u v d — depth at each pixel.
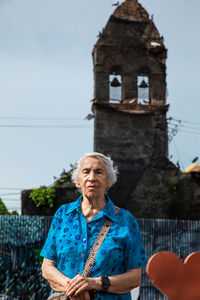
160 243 11.23
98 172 2.99
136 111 16.03
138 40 16.89
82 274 2.68
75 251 2.76
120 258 2.77
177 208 14.62
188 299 2.14
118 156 15.59
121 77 16.88
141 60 16.80
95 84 16.30
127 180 14.82
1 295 10.53
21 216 11.11
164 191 14.77
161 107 16.14
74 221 2.90
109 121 15.91
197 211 14.62
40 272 10.73
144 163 15.53
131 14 17.14
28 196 13.54
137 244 2.87
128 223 2.91
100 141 15.69
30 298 10.52
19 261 10.83
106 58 16.56
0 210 21.61
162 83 16.73
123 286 2.68
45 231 11.04
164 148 15.74
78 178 3.11
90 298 2.59
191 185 14.84
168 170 14.98
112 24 16.92
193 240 11.35
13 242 10.95
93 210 2.94
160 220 11.37
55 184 13.71
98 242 2.77
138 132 15.91
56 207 13.53
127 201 14.60
